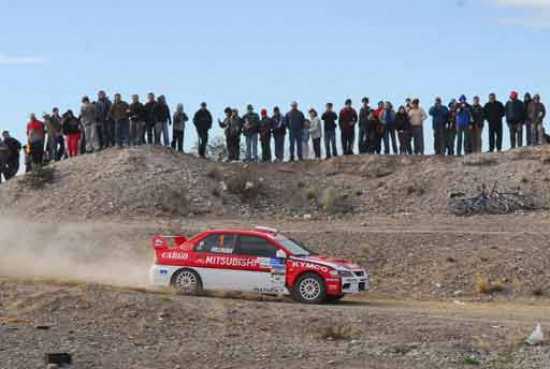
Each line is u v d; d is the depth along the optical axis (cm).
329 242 5462
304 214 6869
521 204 6538
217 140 8269
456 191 6850
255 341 3191
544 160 7000
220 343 3152
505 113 7244
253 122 7694
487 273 4819
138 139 7619
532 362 2955
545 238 5266
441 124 7381
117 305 3638
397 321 3522
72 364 2844
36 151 7550
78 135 7681
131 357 2948
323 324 3434
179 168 7350
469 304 4400
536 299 4544
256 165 7631
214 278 4225
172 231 5881
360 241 5444
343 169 7456
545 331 3378
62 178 7256
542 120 7219
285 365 2875
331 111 7625
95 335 3234
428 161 7344
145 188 6988
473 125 7306
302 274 4138
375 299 4509
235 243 4238
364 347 3125
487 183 6881
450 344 3164
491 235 5406
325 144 7650
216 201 7006
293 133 7656
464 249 5175
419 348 3123
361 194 7100
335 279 4100
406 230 5775
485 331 3369
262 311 3653
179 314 3550
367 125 7512
